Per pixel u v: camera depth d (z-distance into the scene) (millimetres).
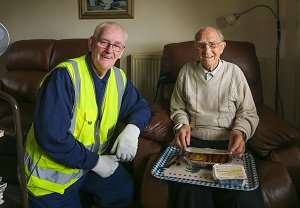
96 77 1453
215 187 1374
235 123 1673
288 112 2588
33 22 3102
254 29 2562
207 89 1729
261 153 1638
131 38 2859
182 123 1703
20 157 1235
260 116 1770
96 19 2910
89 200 1691
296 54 2428
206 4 2617
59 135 1312
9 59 2830
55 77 1350
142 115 1651
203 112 1751
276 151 1630
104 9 2855
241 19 2570
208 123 1718
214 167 1421
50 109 1310
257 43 2580
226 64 1755
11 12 3141
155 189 1476
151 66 2801
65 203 1459
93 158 1439
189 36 2719
